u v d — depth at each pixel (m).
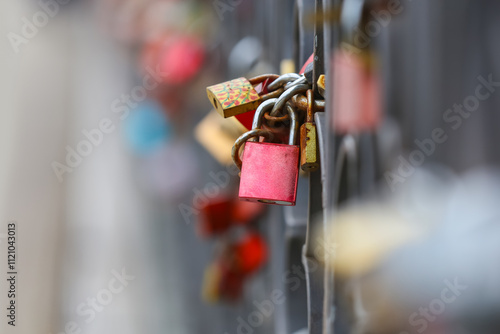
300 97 2.41
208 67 9.27
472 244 1.57
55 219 7.22
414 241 1.72
